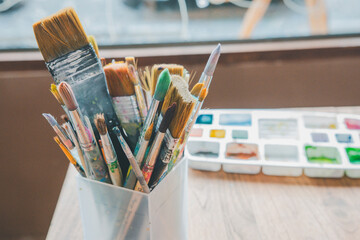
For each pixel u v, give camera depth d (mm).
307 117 792
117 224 432
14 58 995
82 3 1149
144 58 999
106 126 369
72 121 375
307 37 1050
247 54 1040
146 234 417
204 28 1088
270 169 663
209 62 422
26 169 1148
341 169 643
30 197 1188
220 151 691
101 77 388
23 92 1038
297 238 534
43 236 1233
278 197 616
